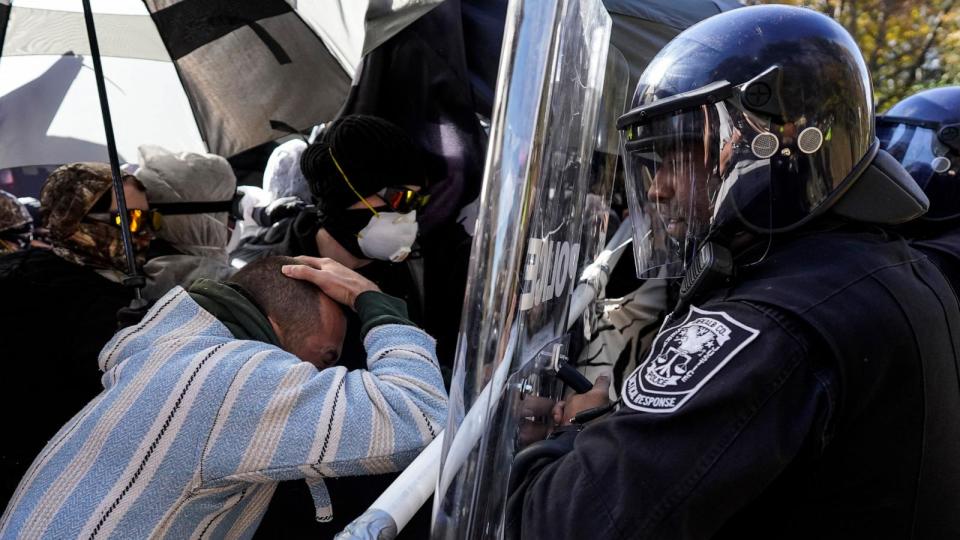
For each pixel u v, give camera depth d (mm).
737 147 1135
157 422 1186
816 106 1120
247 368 1231
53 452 1212
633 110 1222
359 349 1647
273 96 2473
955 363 1117
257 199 2805
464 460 956
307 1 2387
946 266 1749
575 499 1009
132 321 1465
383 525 1042
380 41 2180
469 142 2283
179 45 2406
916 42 7559
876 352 1009
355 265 1992
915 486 1042
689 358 1025
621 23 2664
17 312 1897
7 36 2324
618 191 2459
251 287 1439
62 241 2027
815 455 998
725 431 961
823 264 1079
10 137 2420
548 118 939
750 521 1082
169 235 2232
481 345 936
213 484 1206
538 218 985
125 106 2488
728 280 1126
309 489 1415
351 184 1875
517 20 906
